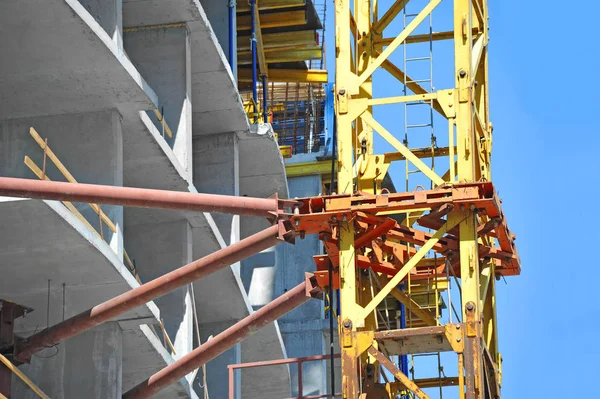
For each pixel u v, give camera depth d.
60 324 27.91
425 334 24.83
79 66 29.88
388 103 27.17
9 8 27.81
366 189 30.00
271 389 45.81
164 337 34.16
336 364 49.84
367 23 30.95
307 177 50.38
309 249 49.06
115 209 30.77
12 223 27.02
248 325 27.88
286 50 48.03
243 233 47.69
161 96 36.16
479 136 29.08
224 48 41.84
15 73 30.09
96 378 30.98
